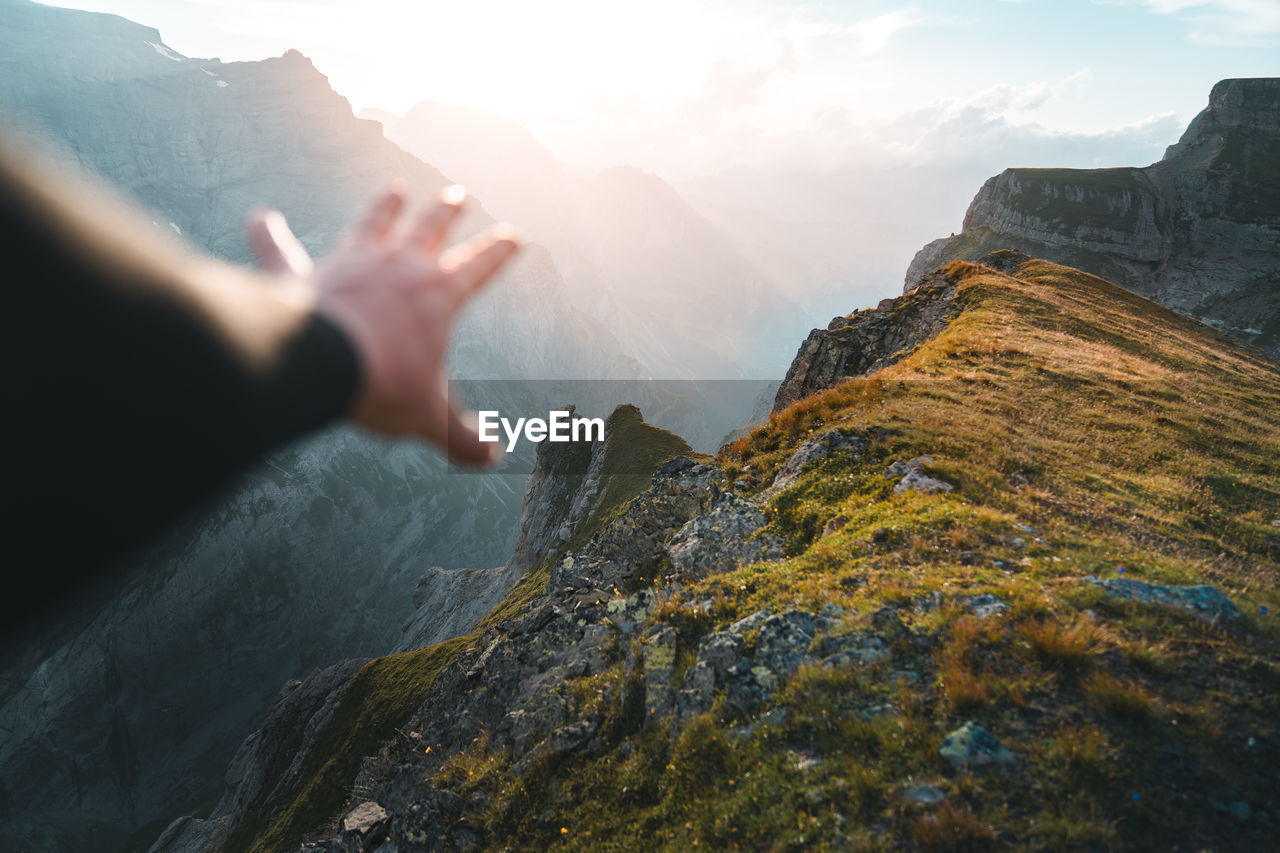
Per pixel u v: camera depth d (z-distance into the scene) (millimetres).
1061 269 62625
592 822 12711
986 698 10555
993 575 13867
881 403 26812
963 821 8820
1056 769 9422
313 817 52531
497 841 13664
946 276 55594
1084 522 17469
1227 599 12250
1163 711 10047
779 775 10719
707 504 24375
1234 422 27203
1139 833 8672
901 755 10109
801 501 20266
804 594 14805
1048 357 33531
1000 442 22344
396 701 60188
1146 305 60281
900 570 14773
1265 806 8930
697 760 12086
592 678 16484
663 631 15367
